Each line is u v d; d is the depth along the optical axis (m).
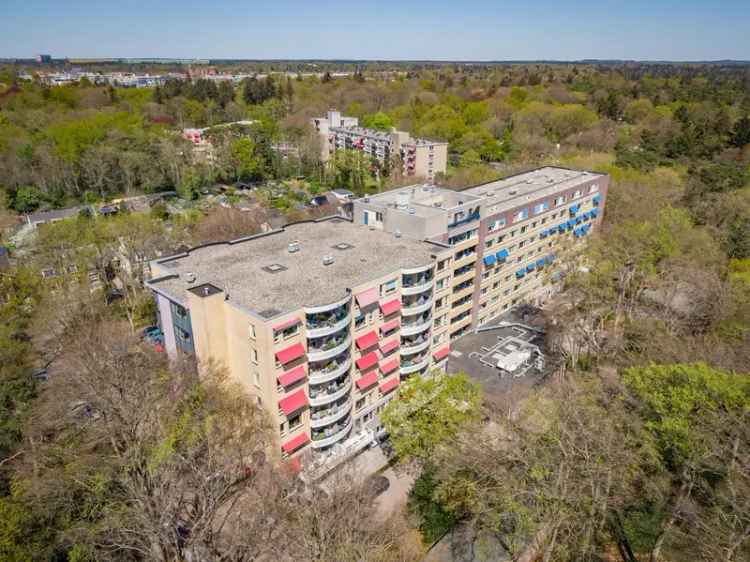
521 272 89.19
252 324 48.78
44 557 38.41
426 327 64.00
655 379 44.53
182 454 47.19
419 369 65.94
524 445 43.41
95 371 54.81
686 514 39.25
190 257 63.47
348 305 53.94
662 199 108.69
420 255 63.94
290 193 156.00
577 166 132.25
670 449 42.09
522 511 36.75
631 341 67.69
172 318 57.44
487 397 65.25
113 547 41.25
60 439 53.69
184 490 46.50
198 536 39.91
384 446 60.19
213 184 169.50
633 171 126.31
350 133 190.12
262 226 112.88
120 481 43.78
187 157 163.75
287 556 40.84
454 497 45.91
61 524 40.94
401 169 163.88
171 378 53.66
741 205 97.44
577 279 76.19
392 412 50.53
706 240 83.06
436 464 45.91
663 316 72.88
